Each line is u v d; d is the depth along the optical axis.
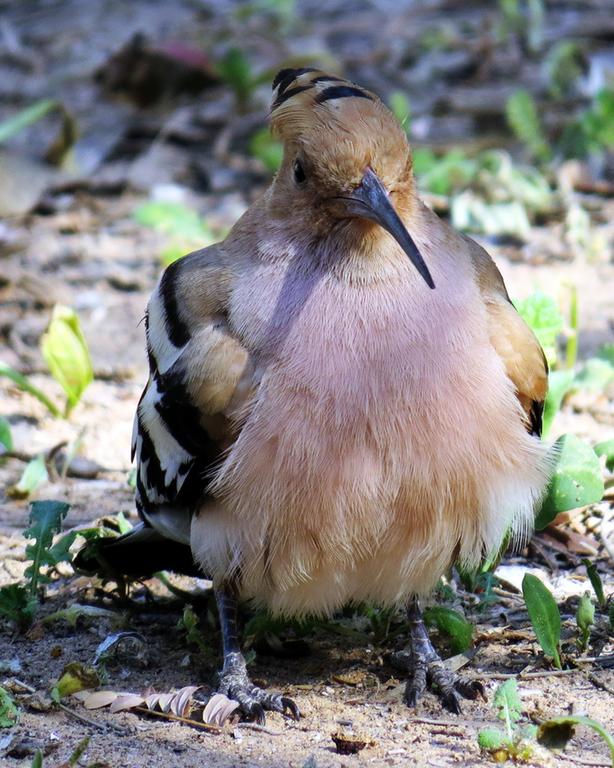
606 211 18.83
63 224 19.17
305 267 8.72
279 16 25.98
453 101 22.31
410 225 8.89
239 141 21.62
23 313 16.59
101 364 15.11
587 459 10.00
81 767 7.92
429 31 24.95
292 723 8.61
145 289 17.17
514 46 24.14
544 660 9.22
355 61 23.81
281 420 8.48
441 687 8.91
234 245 9.26
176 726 8.55
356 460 8.46
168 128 21.75
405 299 8.57
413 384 8.44
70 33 26.19
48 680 9.16
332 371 8.45
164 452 9.15
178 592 10.36
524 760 7.86
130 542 9.97
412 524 8.63
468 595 10.28
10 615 9.88
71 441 13.23
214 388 8.70
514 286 16.42
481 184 18.92
